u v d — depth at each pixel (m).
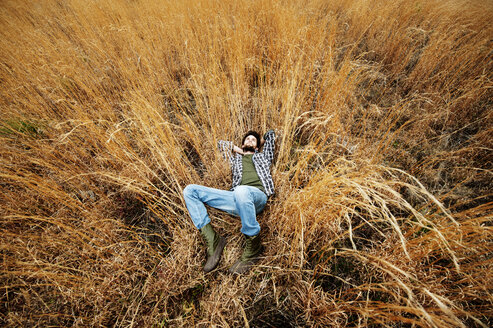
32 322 1.33
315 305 1.30
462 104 2.37
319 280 1.51
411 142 2.27
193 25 3.53
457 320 0.72
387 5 3.83
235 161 2.12
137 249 1.60
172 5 3.95
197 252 1.66
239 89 2.51
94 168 2.05
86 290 1.35
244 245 1.76
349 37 3.93
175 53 3.52
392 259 1.35
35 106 2.46
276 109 2.58
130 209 1.96
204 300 1.46
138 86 2.59
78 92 2.66
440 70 2.85
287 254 1.46
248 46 2.96
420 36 3.19
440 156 2.13
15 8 4.93
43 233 1.60
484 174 1.87
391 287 1.35
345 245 1.69
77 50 3.45
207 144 2.25
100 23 4.07
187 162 2.11
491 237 1.14
